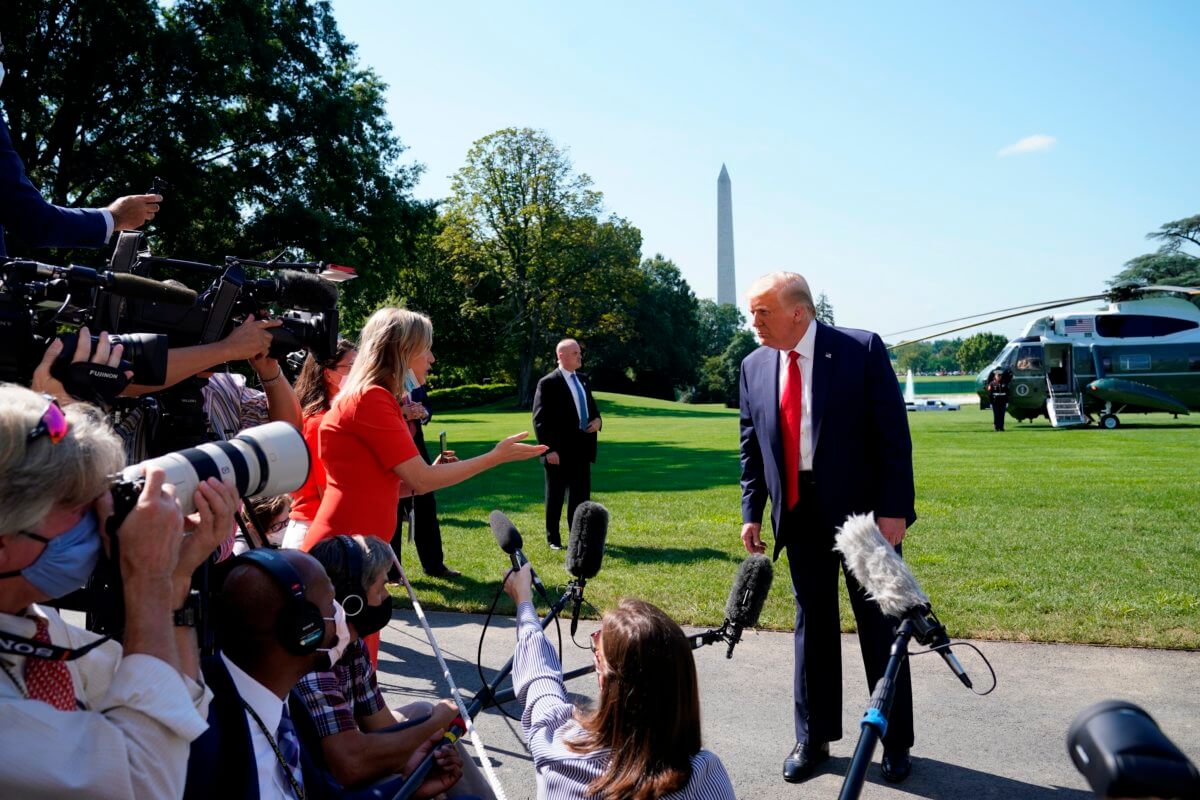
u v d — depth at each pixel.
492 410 53.38
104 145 23.52
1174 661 5.01
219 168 25.64
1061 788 3.65
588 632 5.75
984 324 20.98
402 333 3.41
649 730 2.04
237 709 1.85
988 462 16.00
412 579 7.23
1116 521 9.27
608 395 62.81
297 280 2.76
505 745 4.08
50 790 1.37
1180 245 71.12
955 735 4.16
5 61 20.22
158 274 23.69
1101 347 27.33
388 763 2.56
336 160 28.16
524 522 10.26
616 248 56.47
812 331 3.97
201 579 1.74
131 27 21.91
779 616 6.01
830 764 3.94
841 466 3.88
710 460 19.12
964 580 6.74
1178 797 0.78
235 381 3.70
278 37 27.31
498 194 54.50
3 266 1.98
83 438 1.45
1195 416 34.75
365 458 3.35
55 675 1.53
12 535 1.36
